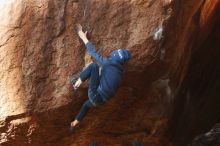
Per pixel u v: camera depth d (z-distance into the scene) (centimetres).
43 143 858
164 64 810
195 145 1284
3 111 789
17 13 770
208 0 879
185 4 801
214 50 1017
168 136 961
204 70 1031
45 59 775
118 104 835
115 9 771
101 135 888
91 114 834
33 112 790
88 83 773
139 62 784
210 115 1162
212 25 978
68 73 777
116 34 773
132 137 901
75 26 770
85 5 770
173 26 787
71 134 860
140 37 774
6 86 784
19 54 775
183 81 938
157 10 771
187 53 905
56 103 786
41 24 770
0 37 771
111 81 706
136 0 771
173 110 922
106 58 741
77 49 775
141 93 835
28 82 781
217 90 1095
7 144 844
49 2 770
